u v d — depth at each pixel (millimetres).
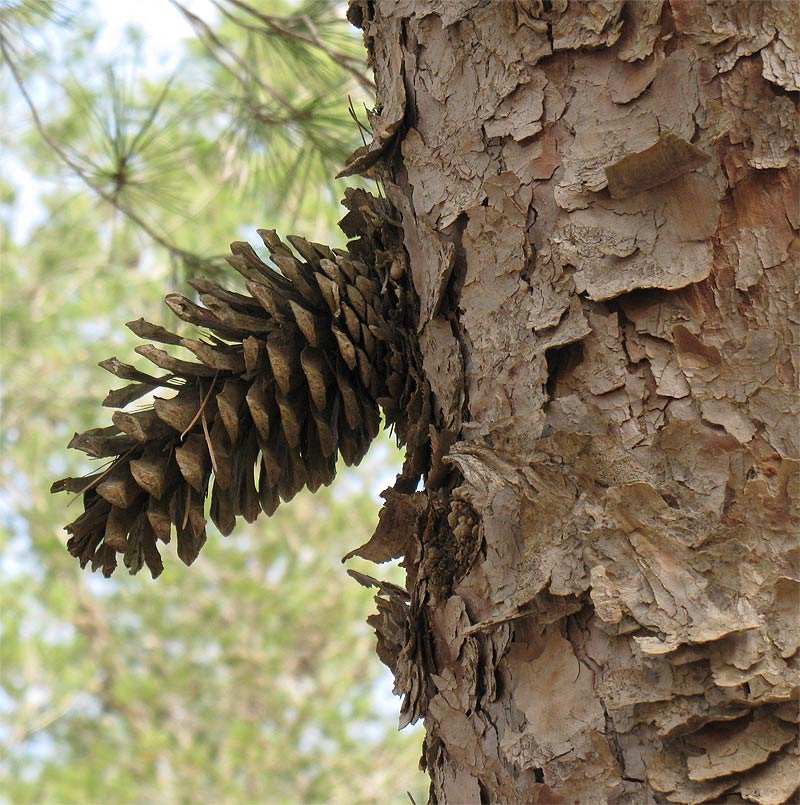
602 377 853
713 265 851
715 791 824
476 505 861
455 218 877
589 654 842
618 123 861
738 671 825
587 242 858
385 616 888
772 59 856
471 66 883
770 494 836
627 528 838
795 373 846
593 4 866
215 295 903
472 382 870
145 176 1312
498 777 847
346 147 1277
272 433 904
